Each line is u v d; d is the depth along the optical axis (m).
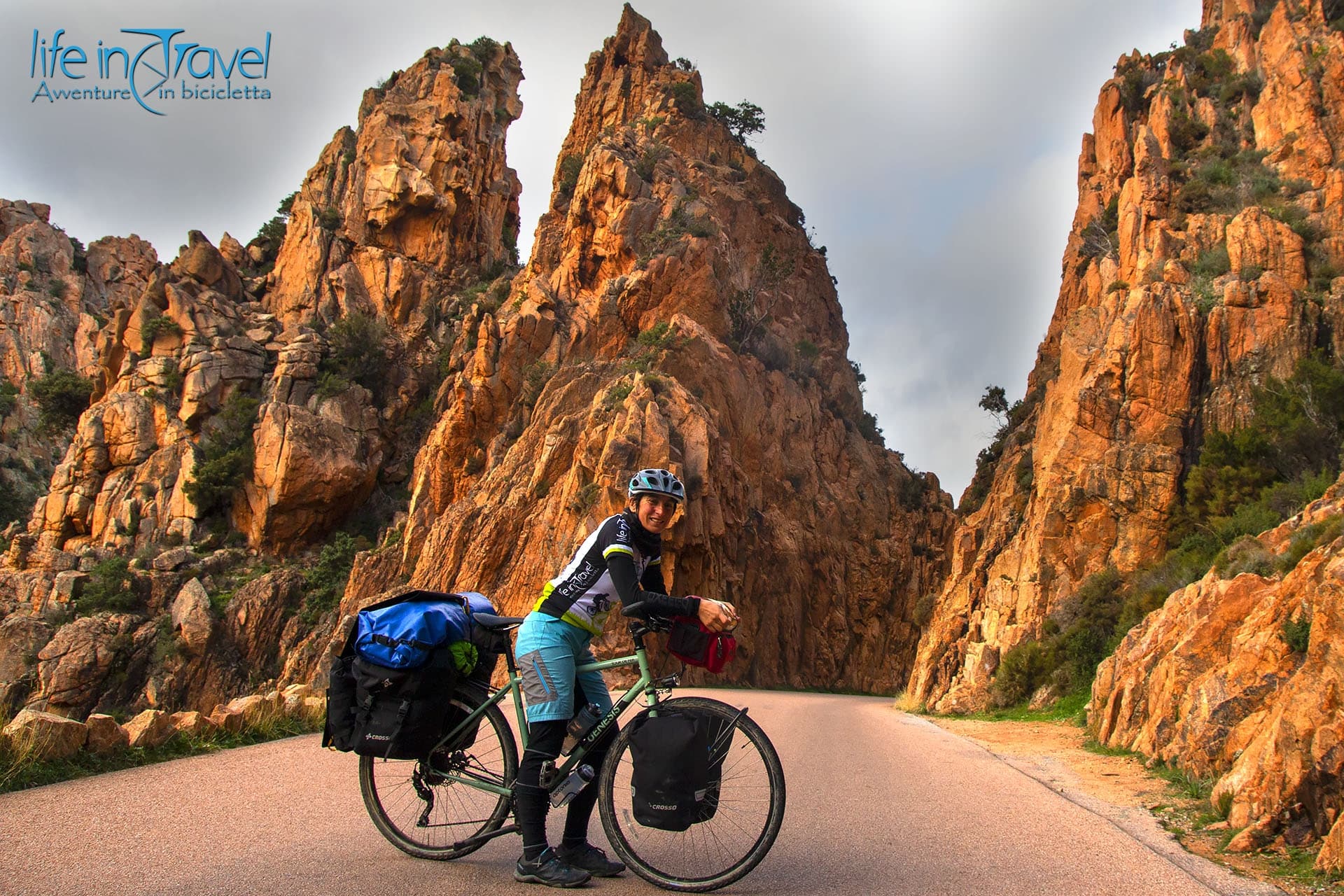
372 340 71.94
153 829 5.37
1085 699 21.36
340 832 5.59
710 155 81.31
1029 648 25.53
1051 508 30.50
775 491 61.47
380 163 81.19
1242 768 7.28
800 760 9.62
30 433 100.56
